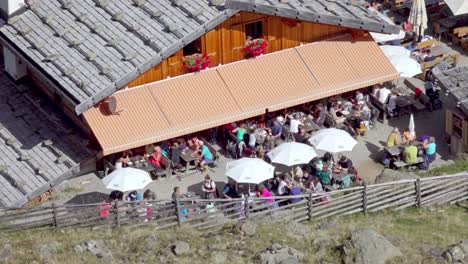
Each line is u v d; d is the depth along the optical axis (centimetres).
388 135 10106
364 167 9719
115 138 9394
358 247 7975
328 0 10244
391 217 8744
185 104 9688
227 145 9794
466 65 10338
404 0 11938
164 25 9694
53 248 8162
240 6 9681
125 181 8938
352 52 10288
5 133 9800
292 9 9869
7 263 7988
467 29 11375
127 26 9769
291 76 10038
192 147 9638
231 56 9994
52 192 9425
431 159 9700
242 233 8338
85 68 9525
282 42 10162
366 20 10069
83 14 9994
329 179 9238
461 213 8850
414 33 11312
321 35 10294
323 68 10144
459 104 9644
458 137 9794
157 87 9725
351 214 8788
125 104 9575
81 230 8525
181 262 7981
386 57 10325
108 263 7994
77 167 9456
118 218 8544
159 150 9556
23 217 8638
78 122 9869
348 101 10219
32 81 10400
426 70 10962
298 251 8075
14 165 9494
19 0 10194
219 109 9725
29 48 9900
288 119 10000
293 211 8656
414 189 8906
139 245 8219
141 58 9481
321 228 8519
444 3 11712
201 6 9762
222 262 7962
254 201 8638
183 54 9844
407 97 10375
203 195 9350
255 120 10000
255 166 9012
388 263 7900
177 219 8544
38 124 9900
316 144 9400
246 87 9894
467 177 9012
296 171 9212
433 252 8081
